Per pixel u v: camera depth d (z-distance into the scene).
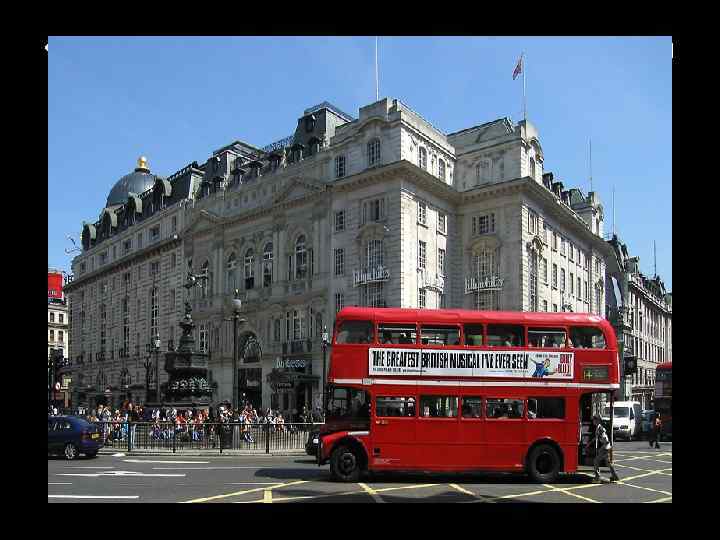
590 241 68.06
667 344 117.38
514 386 19.22
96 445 26.00
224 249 59.91
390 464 18.70
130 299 74.94
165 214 69.31
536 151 53.19
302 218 52.31
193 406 37.38
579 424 19.30
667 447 36.62
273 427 30.12
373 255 46.53
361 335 19.34
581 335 19.75
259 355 54.28
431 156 49.56
